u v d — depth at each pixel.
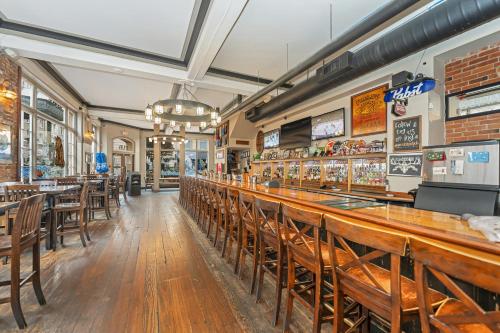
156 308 2.10
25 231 1.94
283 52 4.50
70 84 6.52
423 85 2.81
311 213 1.53
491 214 2.31
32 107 5.44
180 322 1.92
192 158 14.18
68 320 1.92
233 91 5.94
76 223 4.56
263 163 8.35
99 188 6.97
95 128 10.46
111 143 11.35
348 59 3.21
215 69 5.28
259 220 2.30
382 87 4.36
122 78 6.10
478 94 3.15
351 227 1.21
